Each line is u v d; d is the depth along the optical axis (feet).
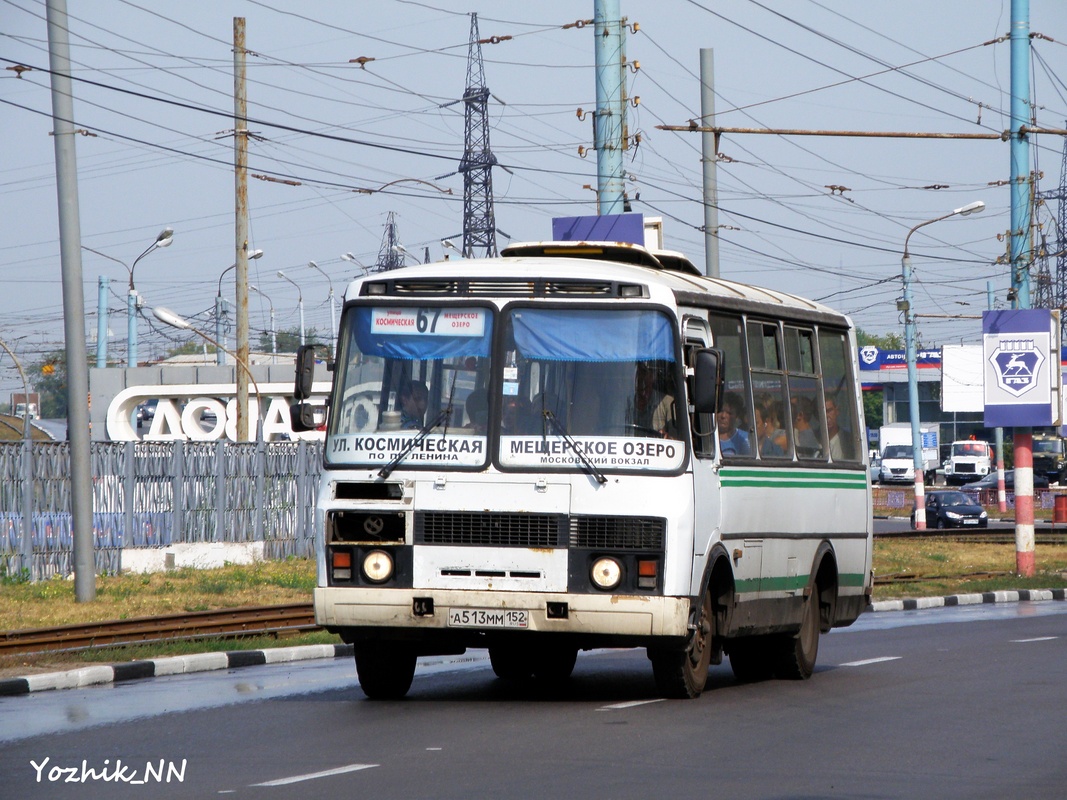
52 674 95.35
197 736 69.51
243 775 58.54
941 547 272.31
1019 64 198.59
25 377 248.93
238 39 232.12
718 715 76.33
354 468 79.20
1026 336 203.72
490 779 57.21
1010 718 75.66
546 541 77.00
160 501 193.36
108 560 185.16
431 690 89.40
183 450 197.06
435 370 79.66
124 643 115.44
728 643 96.07
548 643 80.23
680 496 77.25
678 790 55.11
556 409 78.18
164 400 329.72
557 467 77.36
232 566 197.98
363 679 83.92
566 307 79.51
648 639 77.10
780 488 92.27
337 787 55.57
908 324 340.18
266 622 135.33
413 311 80.69
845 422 105.81
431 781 56.75
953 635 130.93
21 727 73.87
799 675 96.32
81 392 149.89
